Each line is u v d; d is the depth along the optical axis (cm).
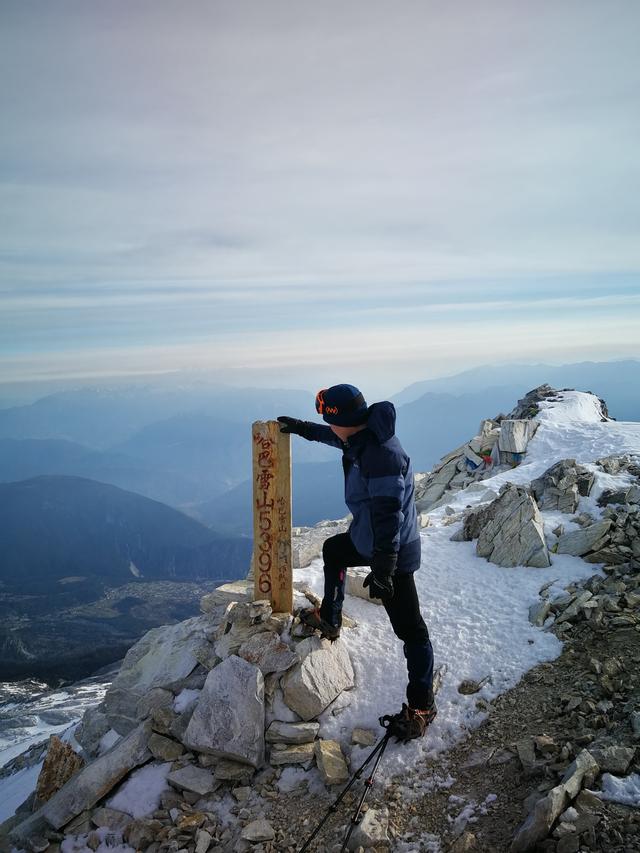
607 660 477
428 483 1667
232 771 462
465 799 394
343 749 467
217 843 411
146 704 539
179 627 639
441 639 558
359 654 552
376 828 382
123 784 477
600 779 359
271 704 499
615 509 735
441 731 456
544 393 2281
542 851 330
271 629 552
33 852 437
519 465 1480
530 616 571
